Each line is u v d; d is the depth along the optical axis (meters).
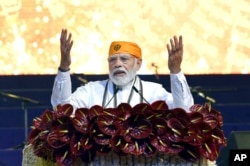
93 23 19.70
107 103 9.73
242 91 21.34
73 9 19.70
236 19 19.84
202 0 19.78
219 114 8.39
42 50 19.77
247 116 21.23
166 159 8.05
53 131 8.20
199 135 8.11
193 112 8.16
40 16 19.72
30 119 20.89
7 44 19.72
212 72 19.83
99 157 8.05
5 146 20.58
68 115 8.20
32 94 20.95
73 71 19.58
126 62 9.65
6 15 19.69
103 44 19.67
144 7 19.70
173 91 9.16
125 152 7.93
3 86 20.83
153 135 8.00
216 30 19.84
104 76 20.23
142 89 9.83
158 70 19.62
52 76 20.88
